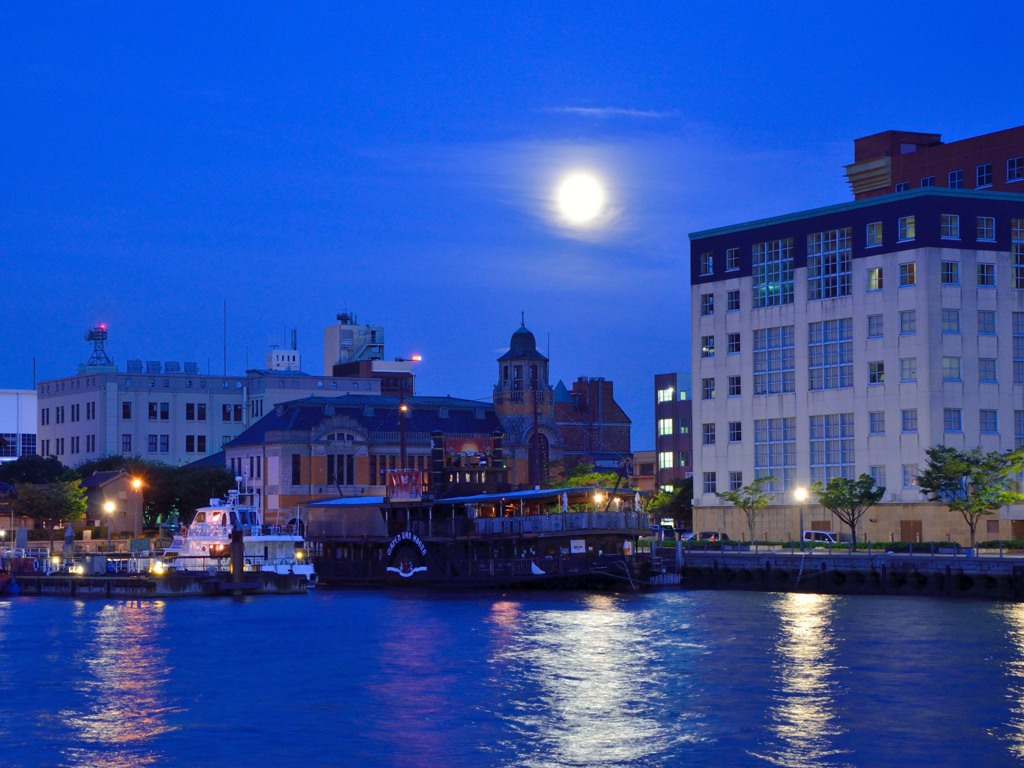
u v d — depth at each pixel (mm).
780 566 122812
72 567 133625
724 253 163125
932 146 169875
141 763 56438
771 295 158500
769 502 156750
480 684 71750
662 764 55344
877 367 147875
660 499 199375
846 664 76312
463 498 125812
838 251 152125
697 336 165750
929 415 143000
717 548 147500
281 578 125188
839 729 60656
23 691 71000
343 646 85938
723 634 88938
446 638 89125
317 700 68000
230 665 78750
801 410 154625
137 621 101375
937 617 96938
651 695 68250
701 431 164875
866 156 176625
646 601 112625
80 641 89562
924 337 143500
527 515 124062
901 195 146000
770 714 63594
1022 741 58500
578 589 121812
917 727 60875
